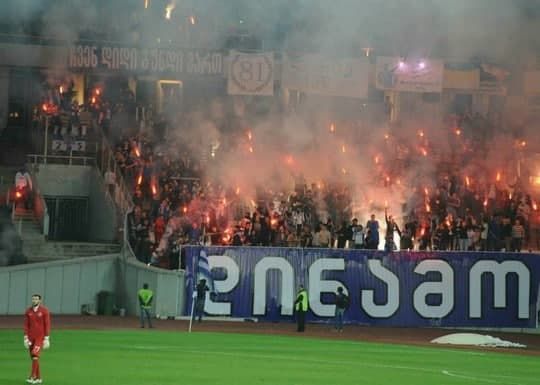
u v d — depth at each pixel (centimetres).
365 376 6588
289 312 12044
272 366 7006
